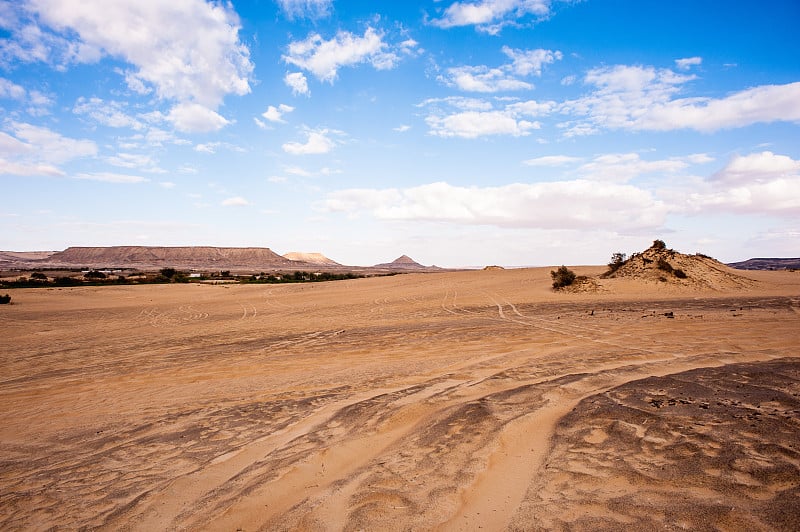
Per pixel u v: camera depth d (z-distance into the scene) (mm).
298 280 80000
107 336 23031
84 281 74000
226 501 4133
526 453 4418
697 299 23812
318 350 13797
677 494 3381
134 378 11656
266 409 7457
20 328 28141
